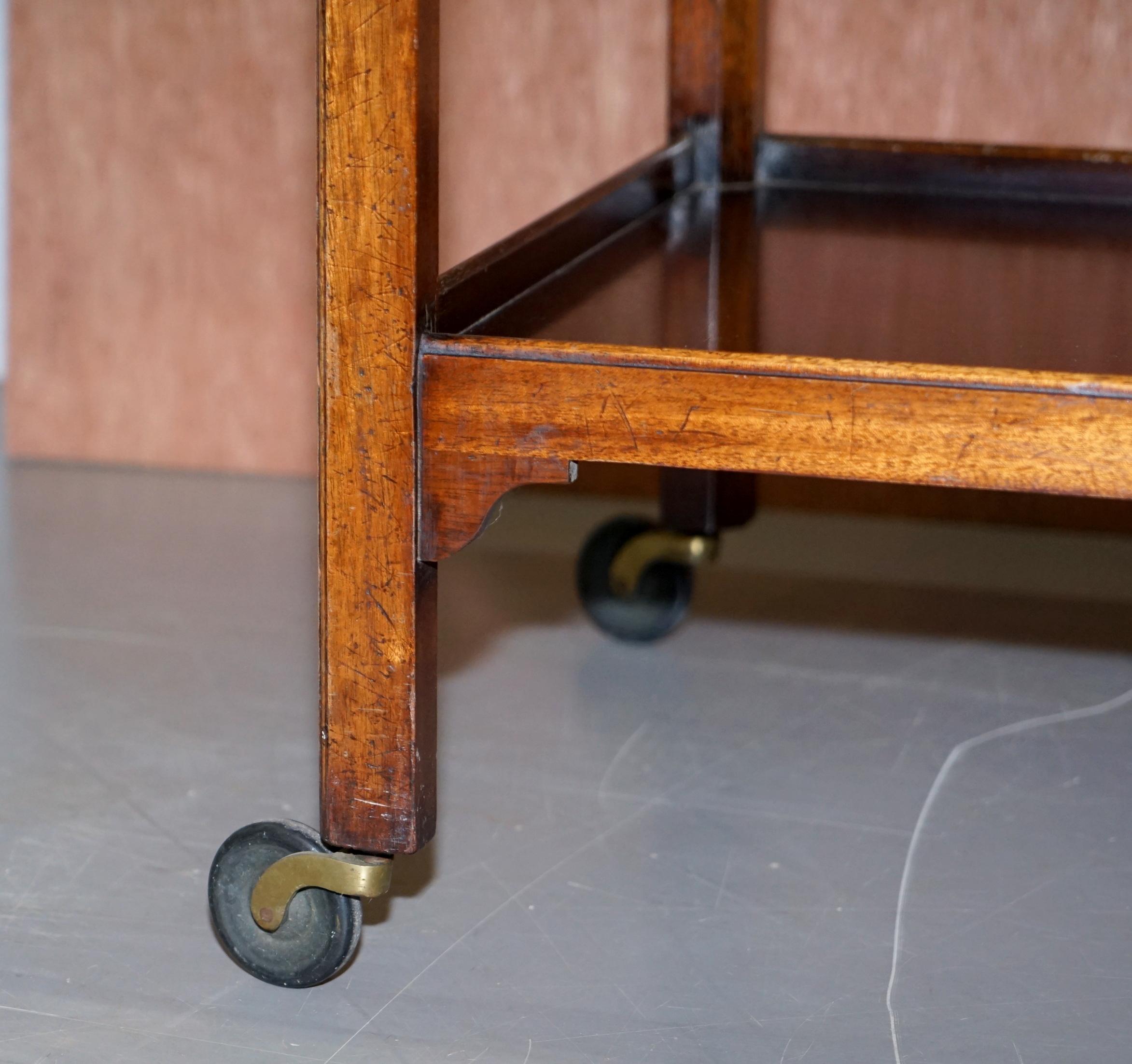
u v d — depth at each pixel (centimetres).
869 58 208
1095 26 201
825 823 131
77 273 236
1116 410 86
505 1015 104
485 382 94
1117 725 153
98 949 112
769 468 92
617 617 173
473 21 216
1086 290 122
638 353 92
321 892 103
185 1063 98
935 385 88
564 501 225
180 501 226
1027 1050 100
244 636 175
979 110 206
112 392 239
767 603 189
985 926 115
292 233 229
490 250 110
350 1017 104
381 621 98
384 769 100
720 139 170
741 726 152
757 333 104
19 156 234
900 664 169
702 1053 99
